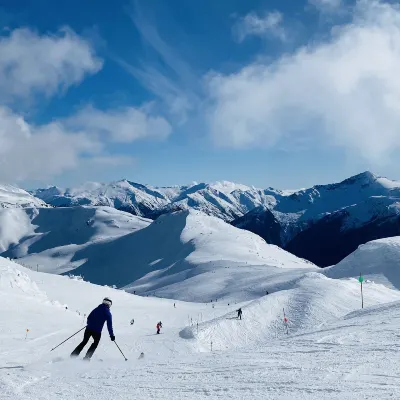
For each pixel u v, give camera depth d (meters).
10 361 11.70
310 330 17.30
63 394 5.29
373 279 110.88
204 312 78.44
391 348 8.09
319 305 56.03
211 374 6.45
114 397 5.04
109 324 9.02
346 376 5.54
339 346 9.29
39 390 5.56
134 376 6.57
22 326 37.03
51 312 47.53
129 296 96.25
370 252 129.25
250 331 47.56
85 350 22.14
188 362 8.12
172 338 38.78
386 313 19.38
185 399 4.78
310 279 73.81
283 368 6.55
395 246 127.94
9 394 5.33
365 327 13.41
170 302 99.31
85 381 6.26
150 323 62.38
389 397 4.30
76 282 93.62
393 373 5.57
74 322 43.69
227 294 127.88
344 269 125.81
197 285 152.75
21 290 56.91
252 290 122.88
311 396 4.54
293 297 60.84
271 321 51.91
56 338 29.94
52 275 96.25
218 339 42.19
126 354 22.30
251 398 4.65
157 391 5.32
